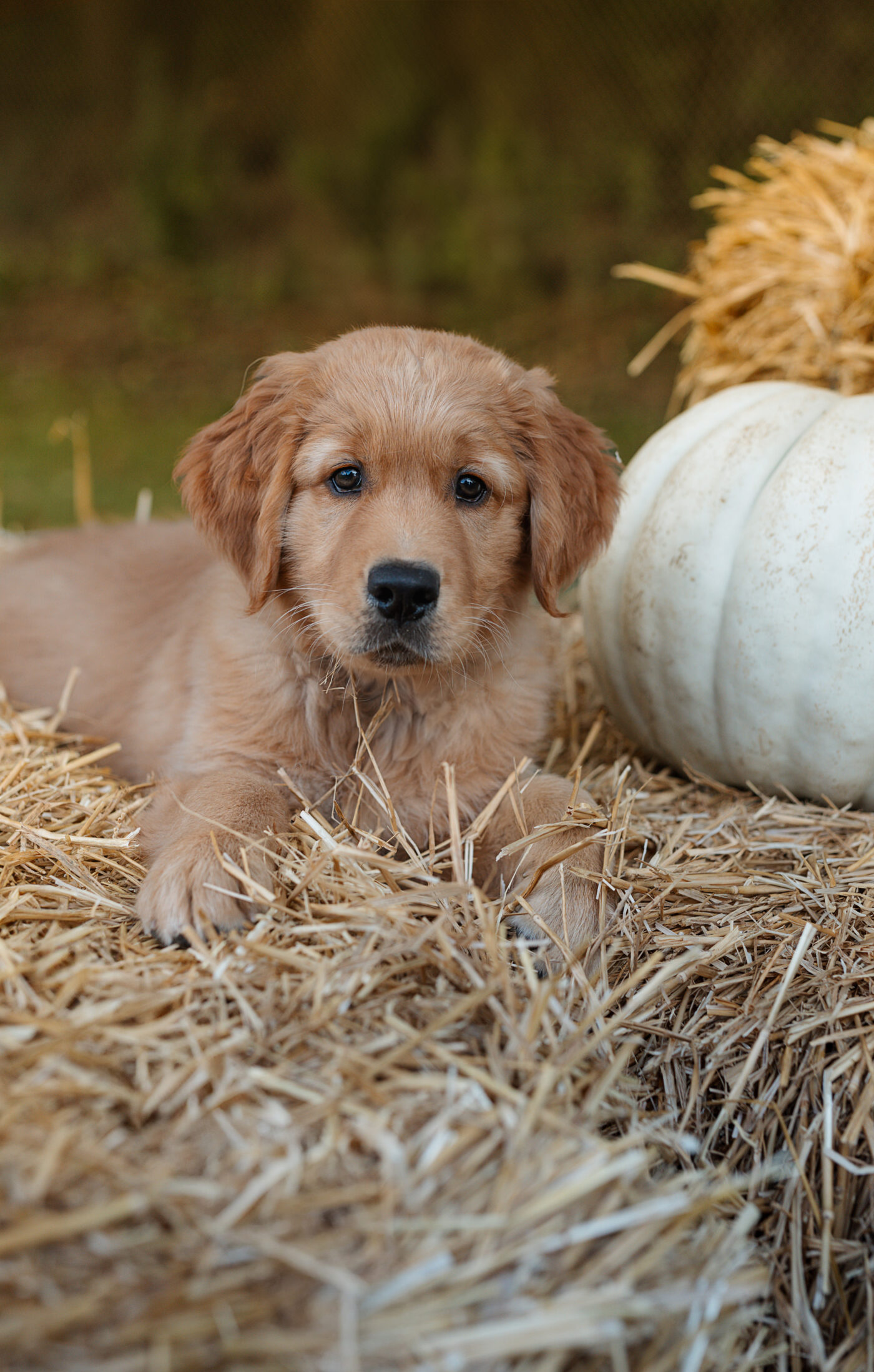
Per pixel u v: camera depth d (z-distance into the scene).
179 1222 0.56
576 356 2.59
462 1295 0.56
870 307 0.94
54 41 3.40
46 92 3.42
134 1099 0.60
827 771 0.82
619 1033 0.67
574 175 3.04
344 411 0.77
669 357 2.53
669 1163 0.65
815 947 0.70
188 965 0.66
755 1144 0.66
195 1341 0.54
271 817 0.74
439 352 0.80
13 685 0.92
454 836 0.72
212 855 0.70
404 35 3.37
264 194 3.31
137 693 0.86
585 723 0.96
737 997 0.69
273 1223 0.57
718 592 0.82
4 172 3.40
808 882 0.74
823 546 0.79
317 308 2.98
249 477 0.79
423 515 0.75
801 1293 0.63
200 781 0.76
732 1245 0.60
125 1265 0.56
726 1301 0.59
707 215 2.83
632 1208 0.59
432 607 0.74
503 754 0.80
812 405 0.85
